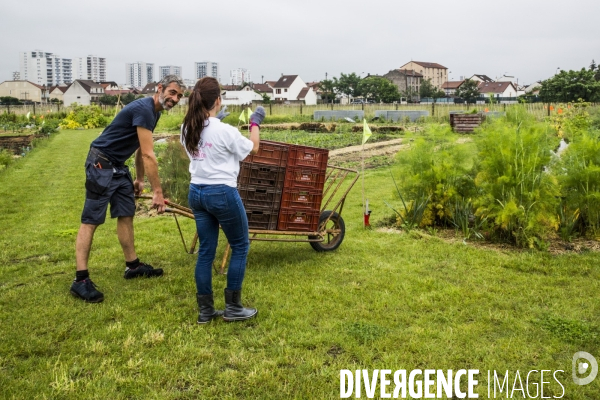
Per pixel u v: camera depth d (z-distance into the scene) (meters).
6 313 4.44
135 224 7.79
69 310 4.52
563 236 6.52
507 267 5.65
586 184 6.57
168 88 4.82
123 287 5.10
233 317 4.27
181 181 8.73
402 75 115.88
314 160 5.77
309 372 3.50
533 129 6.70
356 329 4.07
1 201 9.73
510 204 6.19
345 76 99.88
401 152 7.54
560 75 55.53
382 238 6.84
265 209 5.68
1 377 3.41
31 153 18.61
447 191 7.06
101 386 3.32
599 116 21.77
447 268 5.60
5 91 112.56
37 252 6.37
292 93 107.81
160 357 3.71
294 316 4.37
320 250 6.23
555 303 4.60
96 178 4.82
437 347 3.82
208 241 4.24
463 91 87.12
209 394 3.24
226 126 4.11
